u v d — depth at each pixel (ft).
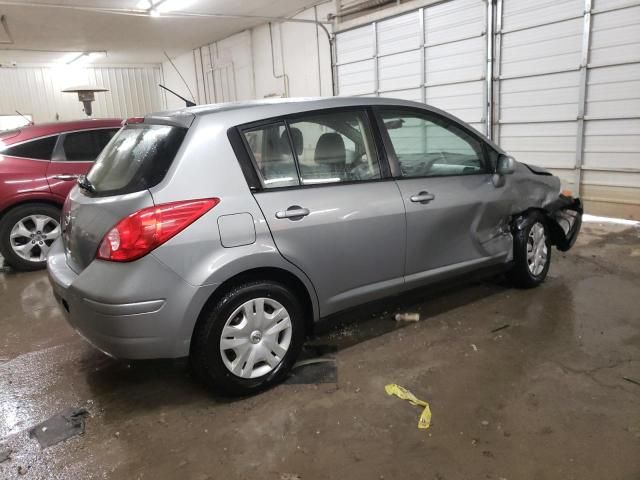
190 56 53.62
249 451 7.35
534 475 6.62
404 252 10.25
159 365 8.02
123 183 8.36
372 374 9.31
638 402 8.10
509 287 13.47
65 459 7.36
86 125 18.01
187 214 7.73
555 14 23.02
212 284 7.86
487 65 26.13
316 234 8.89
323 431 7.72
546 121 24.43
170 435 7.80
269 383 8.82
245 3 34.17
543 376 9.00
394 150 10.36
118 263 7.60
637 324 10.94
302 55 38.37
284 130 9.02
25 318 13.03
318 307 9.33
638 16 20.29
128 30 40.86
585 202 23.67
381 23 31.63
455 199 10.94
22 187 16.63
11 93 54.08
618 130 21.83
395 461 7.00
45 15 34.63
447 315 11.84
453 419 7.86
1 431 8.12
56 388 9.41
